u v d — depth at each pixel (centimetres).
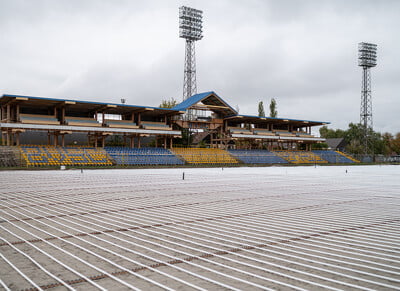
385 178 2627
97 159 4334
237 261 564
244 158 5638
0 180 2277
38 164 3828
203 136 7338
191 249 636
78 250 629
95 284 463
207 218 948
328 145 9931
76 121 4469
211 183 2095
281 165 5544
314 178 2598
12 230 797
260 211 1064
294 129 6869
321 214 1013
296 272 512
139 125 4912
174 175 2889
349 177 2738
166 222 892
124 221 905
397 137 10575
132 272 511
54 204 1210
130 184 2008
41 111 4447
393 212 1051
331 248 645
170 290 442
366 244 674
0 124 3762
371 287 454
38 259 574
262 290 442
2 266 539
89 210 1084
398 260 573
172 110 4797
